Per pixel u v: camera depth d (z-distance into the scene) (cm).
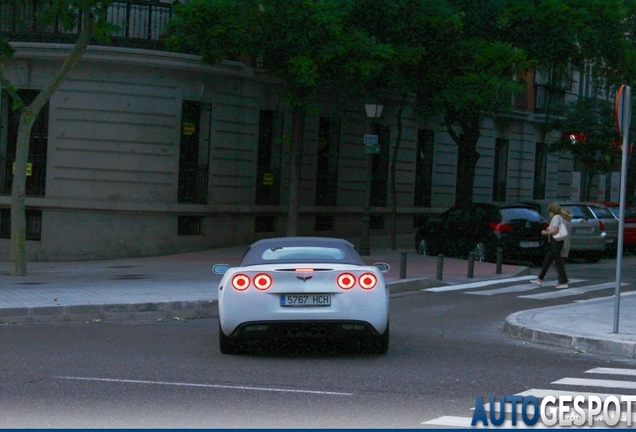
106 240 3127
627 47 3684
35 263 3039
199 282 2295
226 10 2734
